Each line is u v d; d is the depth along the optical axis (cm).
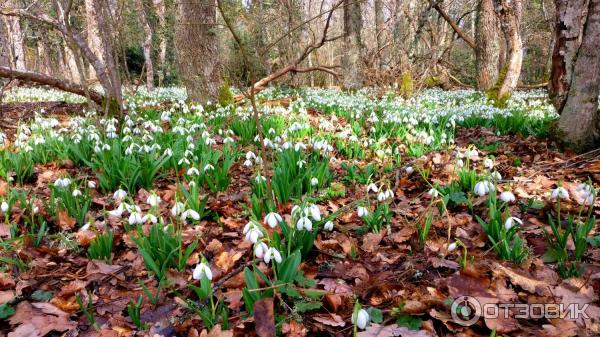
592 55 482
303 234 266
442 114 804
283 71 1055
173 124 720
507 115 761
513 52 1167
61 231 335
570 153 514
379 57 1694
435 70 2091
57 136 570
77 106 1059
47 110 977
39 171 486
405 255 284
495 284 228
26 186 450
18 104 1092
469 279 231
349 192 422
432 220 315
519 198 365
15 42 1778
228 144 520
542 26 2839
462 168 385
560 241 251
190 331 205
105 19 738
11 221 351
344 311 224
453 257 273
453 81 2372
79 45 721
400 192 412
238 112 819
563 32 518
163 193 427
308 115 873
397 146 555
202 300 222
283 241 272
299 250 231
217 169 418
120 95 775
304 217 252
